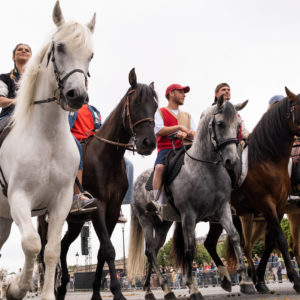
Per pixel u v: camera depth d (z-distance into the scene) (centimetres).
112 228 1088
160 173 1212
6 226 879
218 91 1330
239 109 1182
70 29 722
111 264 967
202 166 1116
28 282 691
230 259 1424
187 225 1117
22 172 722
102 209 1005
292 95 1222
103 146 1090
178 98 1324
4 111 925
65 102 710
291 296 1012
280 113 1245
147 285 1411
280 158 1247
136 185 1452
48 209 770
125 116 1073
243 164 1280
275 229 1213
